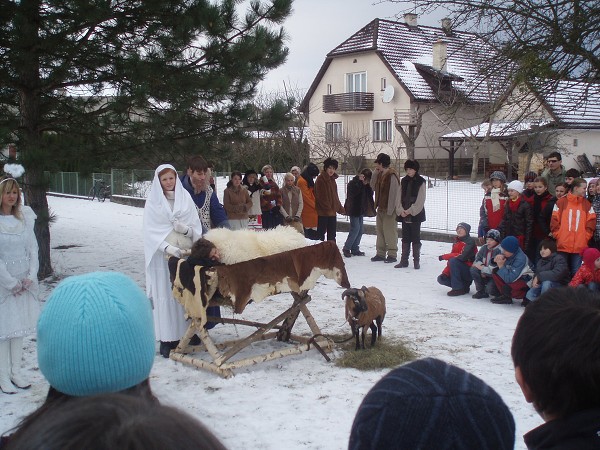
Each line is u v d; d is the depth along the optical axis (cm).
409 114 3256
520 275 824
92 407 96
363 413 138
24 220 543
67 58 886
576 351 158
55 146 887
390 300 868
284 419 482
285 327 675
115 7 868
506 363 600
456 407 131
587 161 3002
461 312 800
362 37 3675
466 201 1959
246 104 1004
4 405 516
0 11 845
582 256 739
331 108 3719
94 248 1379
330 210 1233
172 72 913
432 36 3744
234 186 1204
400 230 1590
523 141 2817
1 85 916
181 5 912
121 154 984
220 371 571
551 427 165
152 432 91
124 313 161
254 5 948
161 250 614
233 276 557
